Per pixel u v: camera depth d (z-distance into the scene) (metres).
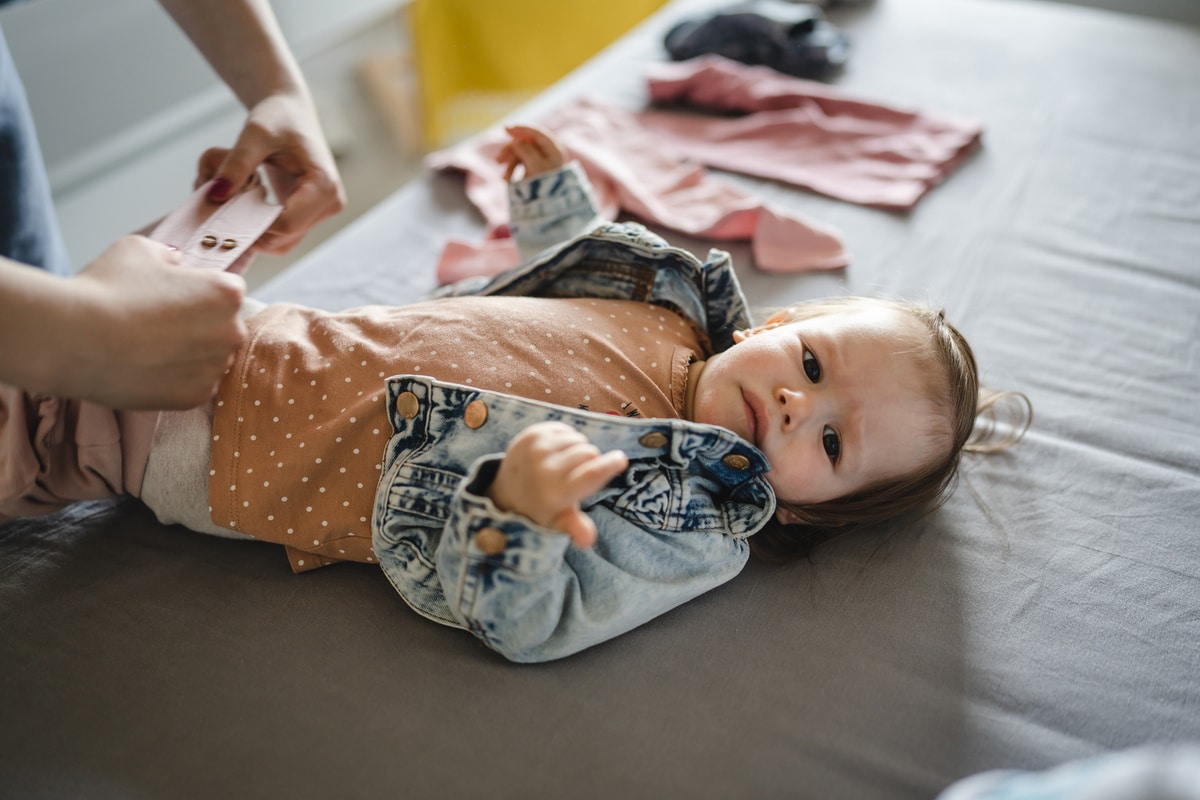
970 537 0.87
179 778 0.66
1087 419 1.00
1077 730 0.71
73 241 1.60
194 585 0.79
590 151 1.34
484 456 0.73
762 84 1.55
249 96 0.98
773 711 0.71
